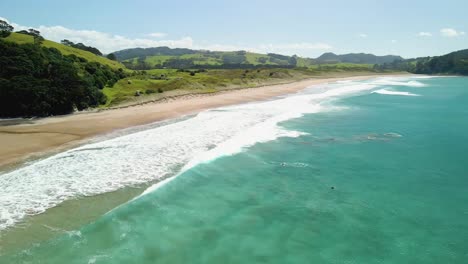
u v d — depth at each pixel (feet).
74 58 209.26
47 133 100.99
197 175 68.49
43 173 67.92
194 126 111.14
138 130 107.04
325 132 104.94
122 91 183.93
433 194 59.82
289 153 83.15
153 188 61.82
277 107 155.33
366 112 144.05
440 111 149.69
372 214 52.90
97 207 54.44
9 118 130.11
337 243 45.52
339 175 69.05
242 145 88.99
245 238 46.93
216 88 229.25
